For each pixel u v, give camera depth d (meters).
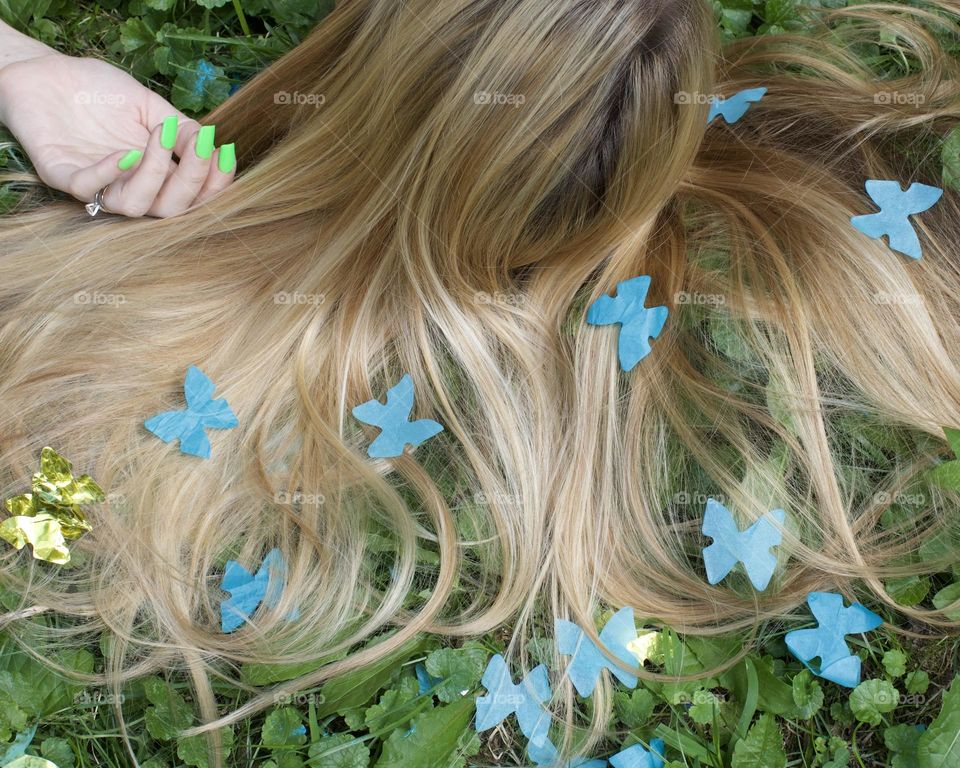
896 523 0.87
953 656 0.87
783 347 0.86
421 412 0.86
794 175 0.89
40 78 0.88
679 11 0.83
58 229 0.87
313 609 0.84
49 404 0.84
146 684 0.83
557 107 0.82
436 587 0.84
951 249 0.89
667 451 0.87
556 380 0.86
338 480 0.84
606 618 0.85
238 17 0.96
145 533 0.84
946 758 0.82
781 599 0.85
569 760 0.83
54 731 0.83
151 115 0.91
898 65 0.96
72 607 0.83
